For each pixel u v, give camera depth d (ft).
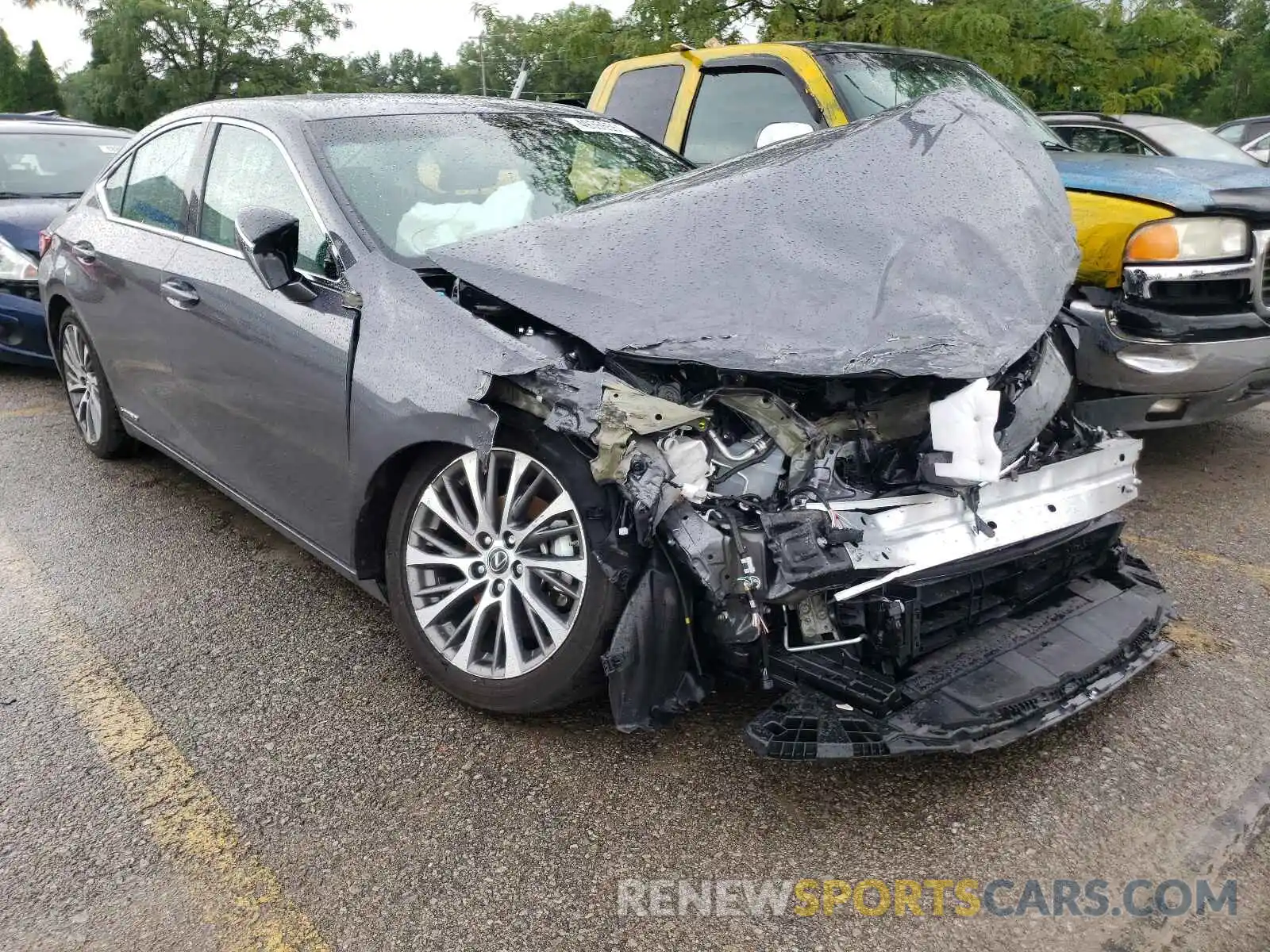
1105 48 33.58
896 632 7.84
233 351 11.19
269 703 9.79
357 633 11.15
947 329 8.07
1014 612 9.32
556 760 8.83
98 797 8.43
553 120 13.10
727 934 6.97
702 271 8.68
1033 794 8.32
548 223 9.64
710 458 7.76
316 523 10.52
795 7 32.48
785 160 9.89
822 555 7.39
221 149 12.36
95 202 15.60
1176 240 13.88
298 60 129.80
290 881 7.49
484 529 8.88
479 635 9.16
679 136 18.58
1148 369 14.14
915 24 30.17
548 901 7.27
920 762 8.75
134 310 13.50
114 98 128.36
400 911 7.20
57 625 11.37
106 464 16.76
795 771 8.64
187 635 11.14
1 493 15.44
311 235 10.42
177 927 7.07
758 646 8.03
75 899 7.32
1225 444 17.65
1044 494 8.97
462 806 8.27
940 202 9.41
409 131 11.61
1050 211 10.11
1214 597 11.79
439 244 10.28
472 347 8.45
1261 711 9.42
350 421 9.42
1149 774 8.55
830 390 8.13
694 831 7.95
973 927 7.00
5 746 9.14
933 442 7.86
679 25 33.96
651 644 7.90
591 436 7.66
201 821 8.14
